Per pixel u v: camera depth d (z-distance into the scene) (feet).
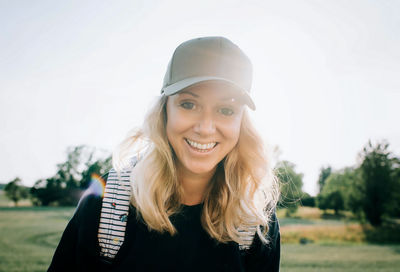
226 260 5.30
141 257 4.81
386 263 49.19
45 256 45.32
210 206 5.68
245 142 6.09
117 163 5.82
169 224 4.95
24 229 84.89
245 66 5.34
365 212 124.06
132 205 4.97
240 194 5.86
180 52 5.19
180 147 5.07
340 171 163.94
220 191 5.82
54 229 85.40
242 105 5.14
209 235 5.32
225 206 5.65
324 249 68.80
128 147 6.17
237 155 6.08
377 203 122.52
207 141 4.95
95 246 4.77
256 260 5.84
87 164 210.59
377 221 121.70
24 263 39.96
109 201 4.84
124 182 4.99
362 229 109.50
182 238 5.10
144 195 4.88
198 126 4.92
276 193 6.85
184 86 4.66
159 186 5.14
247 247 5.70
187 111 4.91
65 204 209.77
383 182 123.34
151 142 5.58
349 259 53.11
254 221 5.66
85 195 5.05
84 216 4.82
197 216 5.39
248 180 6.10
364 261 50.83
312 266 45.39
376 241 91.40
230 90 4.86
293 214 158.30
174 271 4.93
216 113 4.97
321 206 170.91
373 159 127.34
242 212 5.68
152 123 5.44
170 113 5.07
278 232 6.36
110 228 4.77
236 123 5.09
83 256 4.79
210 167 5.11
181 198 5.54
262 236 5.66
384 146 127.65
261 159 6.11
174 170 5.37
